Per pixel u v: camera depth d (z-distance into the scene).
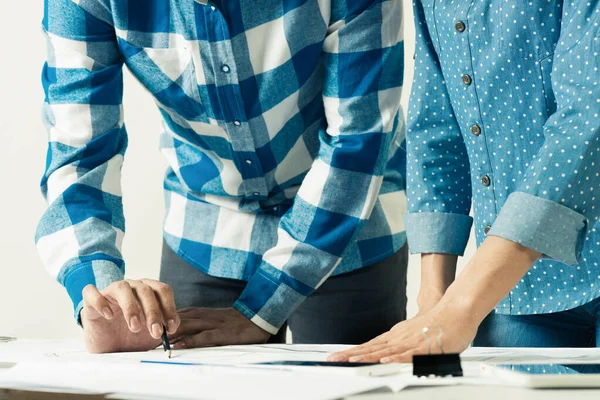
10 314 2.34
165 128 1.40
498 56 0.98
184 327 1.08
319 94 1.25
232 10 1.14
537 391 0.54
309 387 0.56
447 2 1.04
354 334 1.35
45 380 0.64
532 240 0.79
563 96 0.85
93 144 1.19
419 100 1.12
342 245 1.17
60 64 1.21
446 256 1.10
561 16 0.94
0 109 2.35
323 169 1.18
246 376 0.63
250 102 1.20
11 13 2.33
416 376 0.60
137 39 1.20
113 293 0.96
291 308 1.18
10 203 2.35
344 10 1.17
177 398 0.54
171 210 1.40
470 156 1.06
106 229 1.12
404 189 1.43
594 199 0.81
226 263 1.32
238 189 1.31
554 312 1.01
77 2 1.18
